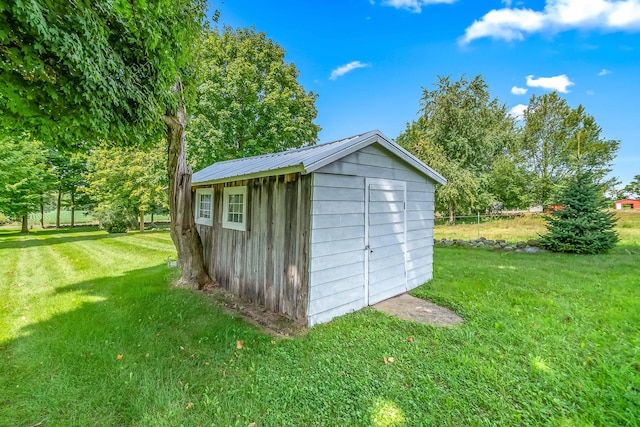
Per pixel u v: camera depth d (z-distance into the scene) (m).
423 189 5.85
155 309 4.33
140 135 3.58
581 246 8.10
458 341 3.19
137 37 2.87
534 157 23.27
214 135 11.60
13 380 2.54
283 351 3.05
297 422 2.05
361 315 4.02
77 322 3.80
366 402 2.23
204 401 2.26
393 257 5.02
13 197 13.36
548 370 2.55
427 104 17.88
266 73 14.20
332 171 3.85
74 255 9.05
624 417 1.97
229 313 4.26
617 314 3.73
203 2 4.58
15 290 5.32
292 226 3.95
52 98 2.61
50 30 2.03
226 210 5.55
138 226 18.00
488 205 18.08
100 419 2.09
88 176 16.53
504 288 5.05
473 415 2.08
